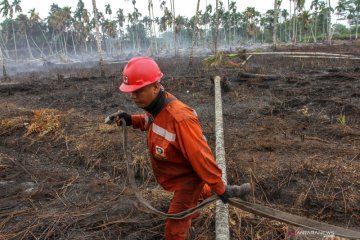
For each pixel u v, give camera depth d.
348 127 6.17
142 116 2.94
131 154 5.20
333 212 3.71
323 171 4.43
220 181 2.26
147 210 3.70
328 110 7.25
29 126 6.83
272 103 8.02
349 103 7.48
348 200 3.83
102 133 6.23
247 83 10.65
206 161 2.19
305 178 4.33
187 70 15.44
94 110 8.55
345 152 5.04
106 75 16.28
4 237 3.38
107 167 5.05
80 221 3.59
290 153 5.11
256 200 3.99
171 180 2.56
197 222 3.44
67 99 10.05
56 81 14.64
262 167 4.63
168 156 2.37
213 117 7.23
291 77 11.05
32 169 5.15
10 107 9.06
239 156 5.02
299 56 17.28
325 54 16.83
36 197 4.21
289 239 3.16
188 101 8.88
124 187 4.34
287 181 4.27
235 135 5.96
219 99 7.55
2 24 75.06
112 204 3.90
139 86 2.19
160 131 2.30
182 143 2.22
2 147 6.26
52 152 5.78
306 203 3.86
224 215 3.16
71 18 69.50
